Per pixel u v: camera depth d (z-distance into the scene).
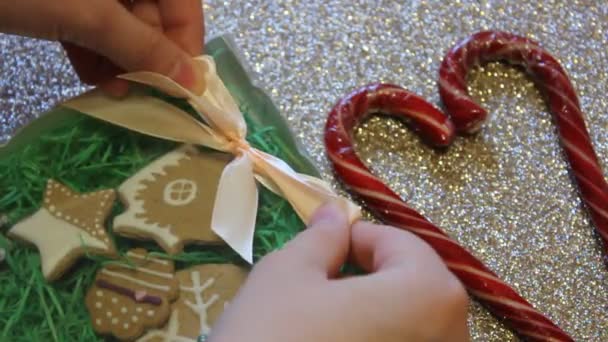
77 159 0.45
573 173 0.52
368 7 0.55
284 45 0.55
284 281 0.39
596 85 0.54
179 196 0.43
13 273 0.44
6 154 0.45
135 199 0.43
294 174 0.44
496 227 0.52
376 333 0.37
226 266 0.43
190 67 0.44
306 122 0.53
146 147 0.46
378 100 0.52
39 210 0.44
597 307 0.50
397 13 0.55
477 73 0.54
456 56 0.53
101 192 0.44
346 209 0.43
